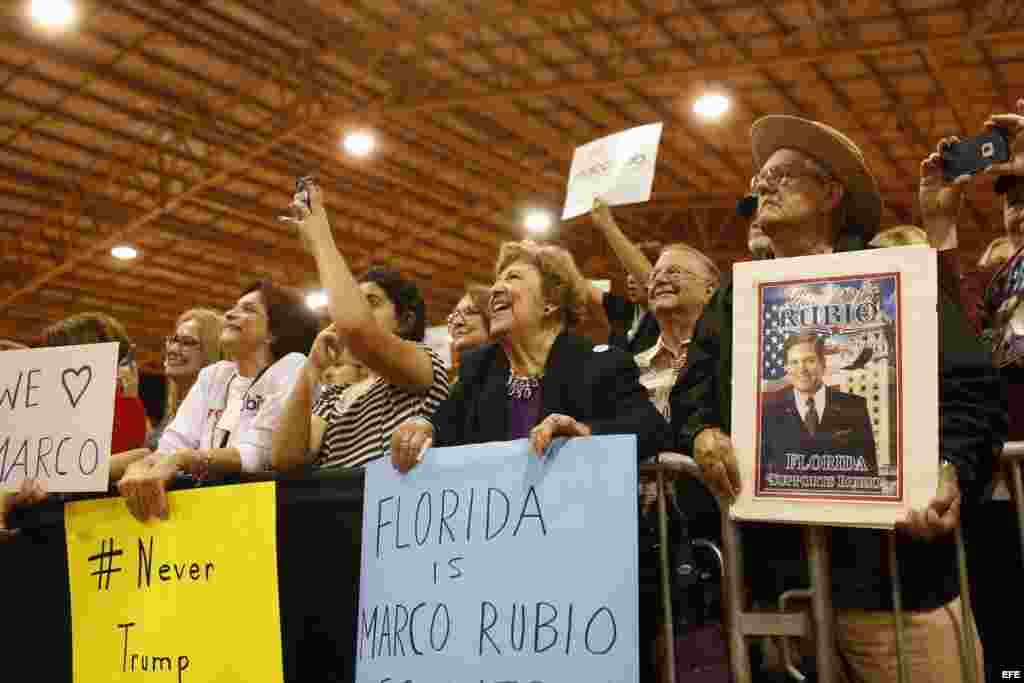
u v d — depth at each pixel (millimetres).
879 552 2156
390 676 2240
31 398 2953
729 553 2160
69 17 11664
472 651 2154
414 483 2320
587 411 2443
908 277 2043
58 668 2854
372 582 2324
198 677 2543
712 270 3443
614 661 2018
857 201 2420
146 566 2676
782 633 2131
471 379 2686
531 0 12680
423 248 19594
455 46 13867
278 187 16781
